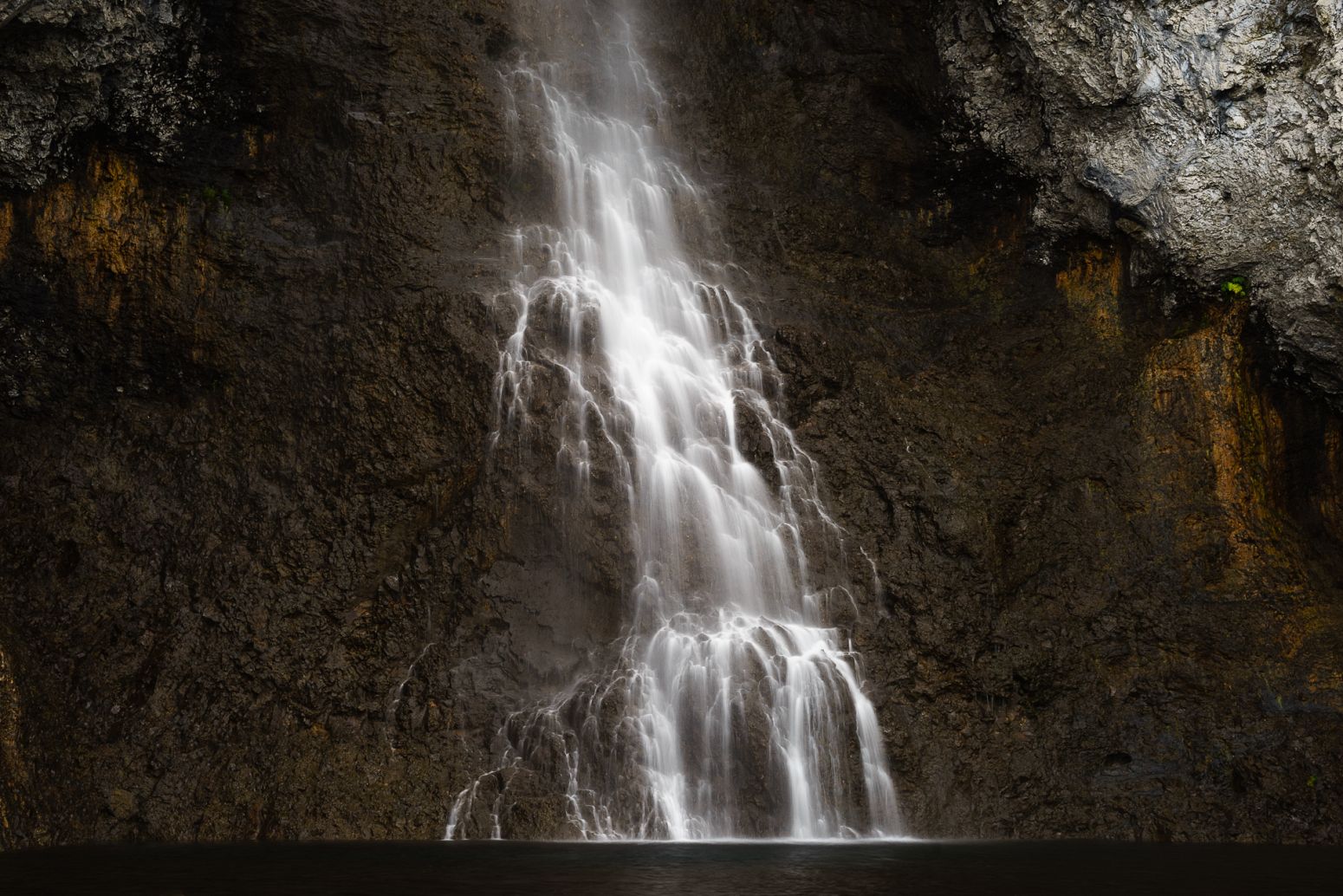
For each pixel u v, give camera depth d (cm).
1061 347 1606
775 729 1229
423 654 1310
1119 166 1520
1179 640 1362
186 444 1446
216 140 1546
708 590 1358
